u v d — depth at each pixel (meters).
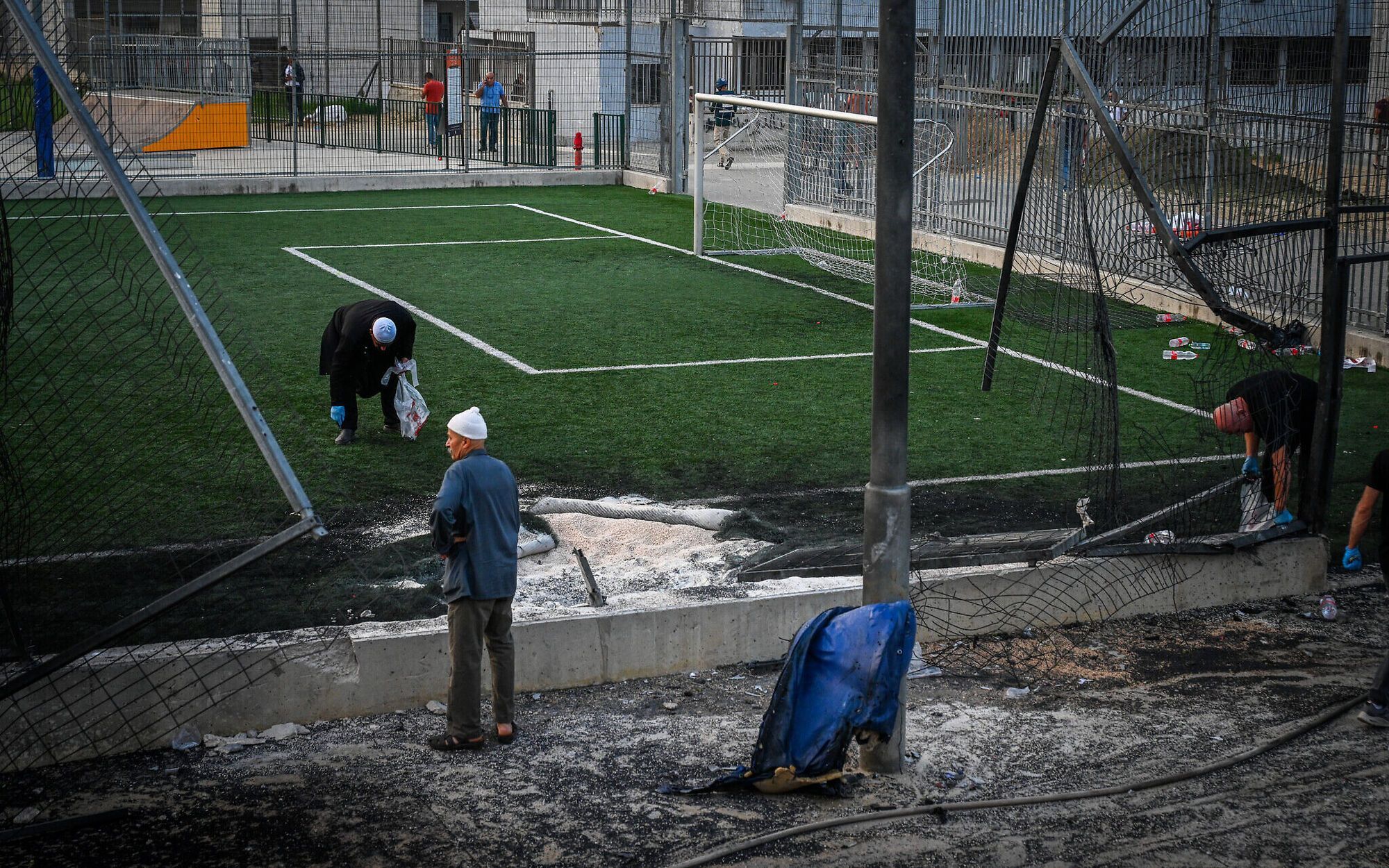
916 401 11.91
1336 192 7.90
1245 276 9.59
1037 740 6.12
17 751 5.83
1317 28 12.71
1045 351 13.89
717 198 26.80
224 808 5.46
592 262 19.19
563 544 8.38
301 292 16.53
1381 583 8.27
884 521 5.64
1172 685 6.80
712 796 5.57
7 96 5.89
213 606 7.29
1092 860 5.01
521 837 5.21
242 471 9.41
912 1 5.20
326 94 30.75
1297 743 6.06
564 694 6.73
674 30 27.14
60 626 6.86
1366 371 13.05
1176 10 13.32
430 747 6.06
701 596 7.13
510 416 11.25
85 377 11.20
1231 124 12.02
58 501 8.61
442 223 23.05
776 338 14.42
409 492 9.28
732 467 9.98
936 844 5.12
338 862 5.03
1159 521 8.20
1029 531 8.58
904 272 5.44
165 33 37.03
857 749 6.09
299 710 6.31
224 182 26.55
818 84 23.20
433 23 43.06
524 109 30.00
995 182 18.95
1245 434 8.52
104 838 5.20
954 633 7.46
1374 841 5.15
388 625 6.63
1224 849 5.09
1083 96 7.97
